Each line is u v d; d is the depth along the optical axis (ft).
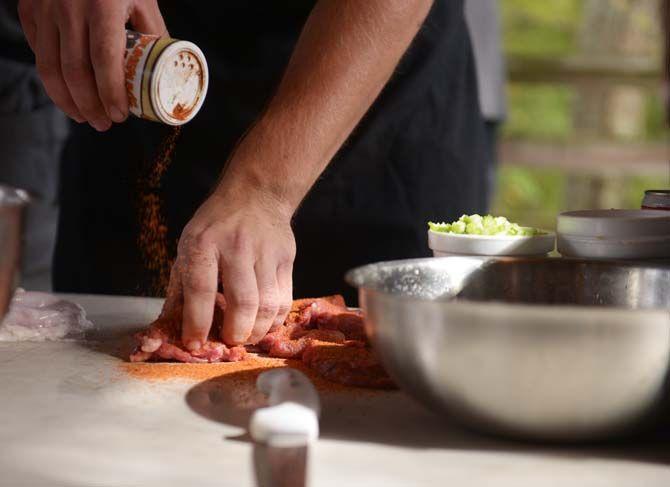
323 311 5.13
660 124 19.89
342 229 6.56
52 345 5.00
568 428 3.99
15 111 7.11
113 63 4.75
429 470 3.96
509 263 4.59
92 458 4.02
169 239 6.49
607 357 3.88
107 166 6.51
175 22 6.38
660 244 4.99
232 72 6.34
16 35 7.00
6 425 4.23
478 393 3.98
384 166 6.52
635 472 3.95
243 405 4.40
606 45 17.83
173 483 3.89
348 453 4.05
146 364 4.79
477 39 7.65
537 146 14.01
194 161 6.42
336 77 5.04
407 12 5.11
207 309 4.77
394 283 4.46
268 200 4.94
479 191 6.88
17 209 4.31
